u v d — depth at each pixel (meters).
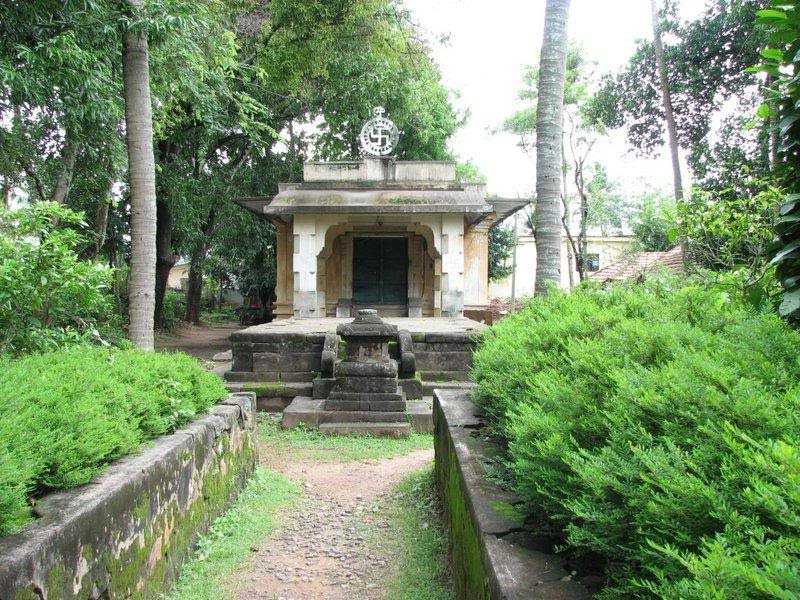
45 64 7.05
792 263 2.45
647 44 15.27
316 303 12.59
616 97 16.14
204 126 14.20
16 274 4.27
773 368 1.84
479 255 14.68
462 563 2.74
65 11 7.27
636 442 1.73
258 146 14.13
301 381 8.48
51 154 9.50
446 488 3.80
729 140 13.30
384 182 13.23
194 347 16.75
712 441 1.49
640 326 2.58
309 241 12.59
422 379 8.48
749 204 6.24
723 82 13.83
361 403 7.16
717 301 2.98
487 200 13.88
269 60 15.38
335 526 4.21
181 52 8.24
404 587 3.23
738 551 1.16
